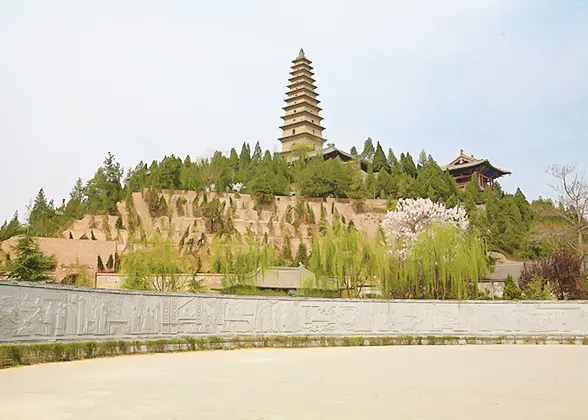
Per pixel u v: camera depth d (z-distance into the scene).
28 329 15.73
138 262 37.44
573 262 40.81
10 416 7.61
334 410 8.43
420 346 26.16
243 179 89.94
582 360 18.48
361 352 21.94
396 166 100.38
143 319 20.55
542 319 29.05
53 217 76.44
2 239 64.81
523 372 14.49
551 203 75.81
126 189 80.88
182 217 76.56
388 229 51.94
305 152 98.12
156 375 12.98
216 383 11.62
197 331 22.53
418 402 9.29
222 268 41.03
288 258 68.94
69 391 10.07
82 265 53.78
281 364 16.33
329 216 81.62
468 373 14.12
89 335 18.23
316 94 105.75
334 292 36.12
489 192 90.12
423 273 35.62
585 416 8.14
